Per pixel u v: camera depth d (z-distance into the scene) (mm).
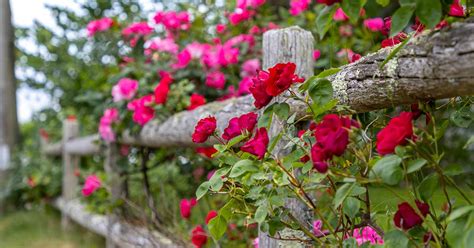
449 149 3381
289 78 1222
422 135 1073
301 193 1311
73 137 5258
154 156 3488
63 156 5305
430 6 990
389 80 1162
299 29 1818
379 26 2430
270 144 1300
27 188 6113
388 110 1478
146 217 3006
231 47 3037
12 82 7289
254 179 1303
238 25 3271
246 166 1227
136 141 3092
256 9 3350
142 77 3152
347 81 1330
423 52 1047
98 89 3809
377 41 2662
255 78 1321
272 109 1293
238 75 3131
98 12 5023
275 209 1389
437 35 1026
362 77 1267
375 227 1306
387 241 1098
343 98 1349
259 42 3139
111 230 3314
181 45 3338
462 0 1120
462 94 1021
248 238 2467
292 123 1404
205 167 3141
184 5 3529
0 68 7246
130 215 3318
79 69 5195
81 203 4637
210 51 3014
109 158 3420
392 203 1428
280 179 1238
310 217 1684
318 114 1273
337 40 2754
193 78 3047
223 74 2992
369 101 1275
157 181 3402
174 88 2766
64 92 5652
